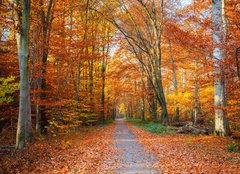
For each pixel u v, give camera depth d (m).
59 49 14.31
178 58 23.48
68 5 16.75
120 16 22.44
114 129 21.36
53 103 12.18
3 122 15.84
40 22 13.05
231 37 7.62
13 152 8.38
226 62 7.75
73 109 16.08
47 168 6.89
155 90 20.23
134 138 13.96
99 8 22.14
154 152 9.23
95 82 27.42
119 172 6.54
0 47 13.69
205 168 6.44
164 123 19.23
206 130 13.71
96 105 23.25
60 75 14.98
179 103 21.83
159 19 20.98
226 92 9.40
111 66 30.11
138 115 50.47
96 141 12.43
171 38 9.97
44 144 10.35
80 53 16.84
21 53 8.81
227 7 7.76
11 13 9.60
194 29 15.05
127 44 25.64
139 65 29.00
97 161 7.79
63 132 15.98
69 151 9.27
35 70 12.27
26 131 10.79
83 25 18.95
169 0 21.02
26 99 9.00
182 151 9.00
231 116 9.84
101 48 28.98
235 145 9.20
